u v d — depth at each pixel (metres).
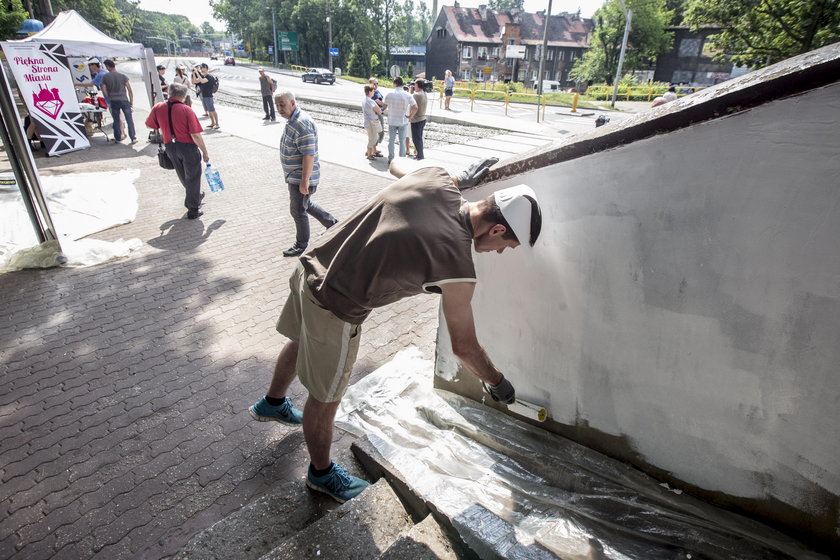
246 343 3.63
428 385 2.97
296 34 68.62
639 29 46.88
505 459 2.27
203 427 2.77
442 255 1.58
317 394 1.95
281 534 2.00
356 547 1.83
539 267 2.06
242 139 11.81
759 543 1.63
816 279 1.33
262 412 2.54
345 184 8.27
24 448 2.60
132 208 6.57
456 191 1.72
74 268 4.82
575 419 2.16
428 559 1.69
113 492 2.34
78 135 10.02
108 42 10.22
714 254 1.51
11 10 20.41
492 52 59.19
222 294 4.37
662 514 1.81
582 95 33.81
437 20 60.81
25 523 2.17
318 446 2.08
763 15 17.02
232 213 6.61
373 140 10.11
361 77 60.09
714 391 1.65
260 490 2.37
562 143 1.77
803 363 1.42
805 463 1.50
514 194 1.65
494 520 1.87
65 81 9.58
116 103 10.74
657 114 1.48
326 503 2.17
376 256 1.64
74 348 3.52
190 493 2.34
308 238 5.20
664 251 1.62
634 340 1.82
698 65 48.34
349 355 1.91
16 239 5.36
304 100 22.06
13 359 3.38
